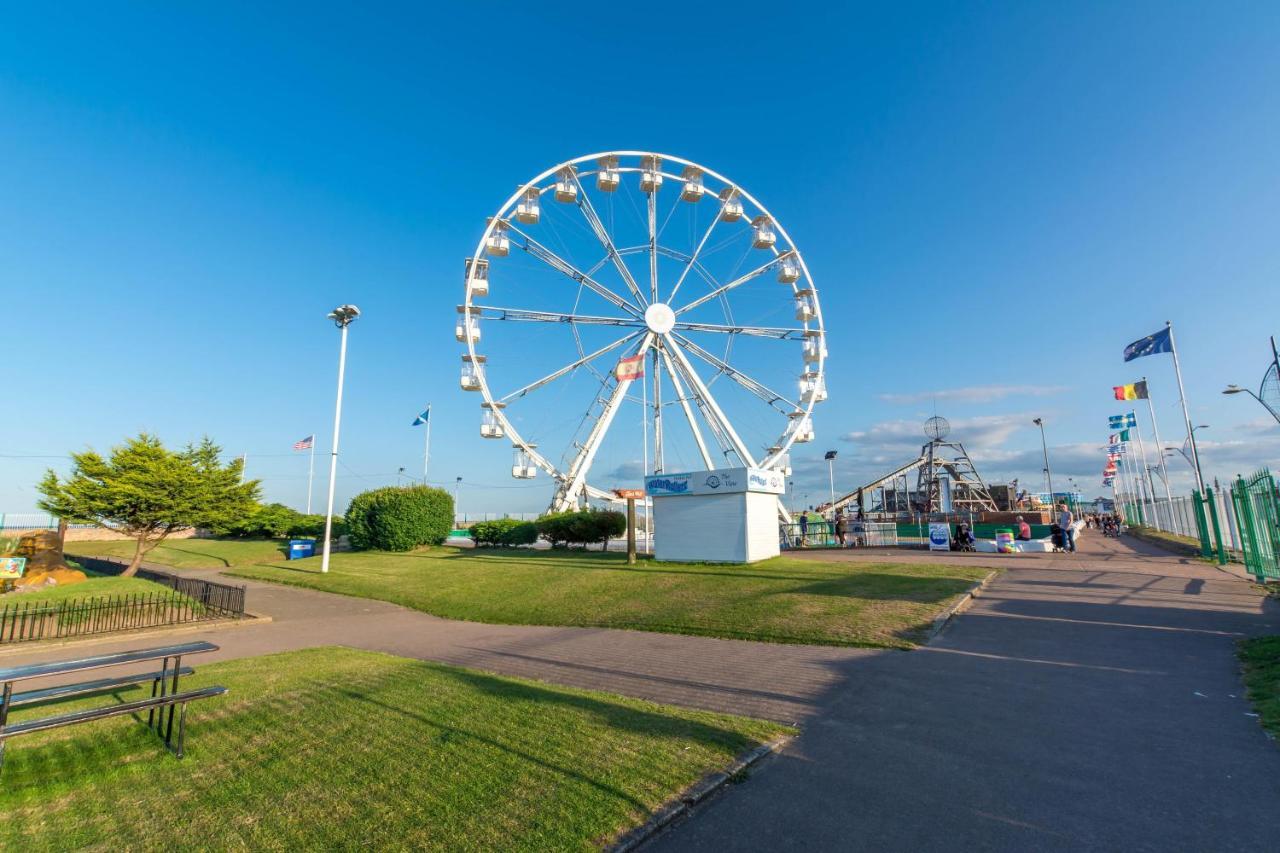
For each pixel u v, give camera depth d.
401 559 29.28
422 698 7.50
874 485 70.44
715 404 42.16
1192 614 11.63
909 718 6.73
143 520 25.84
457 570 23.66
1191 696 7.14
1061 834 4.28
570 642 12.12
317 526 46.47
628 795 4.78
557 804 4.65
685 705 7.50
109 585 19.22
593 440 39.38
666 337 41.47
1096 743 5.88
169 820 4.56
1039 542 28.06
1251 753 5.52
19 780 5.31
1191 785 4.95
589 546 33.31
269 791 5.00
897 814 4.60
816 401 42.16
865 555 26.53
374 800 4.79
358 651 11.54
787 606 13.45
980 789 4.99
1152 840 4.18
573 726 6.34
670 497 23.06
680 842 4.23
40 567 24.11
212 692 6.19
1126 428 47.81
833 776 5.27
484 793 4.85
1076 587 15.30
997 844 4.18
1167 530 40.78
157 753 5.90
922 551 28.61
